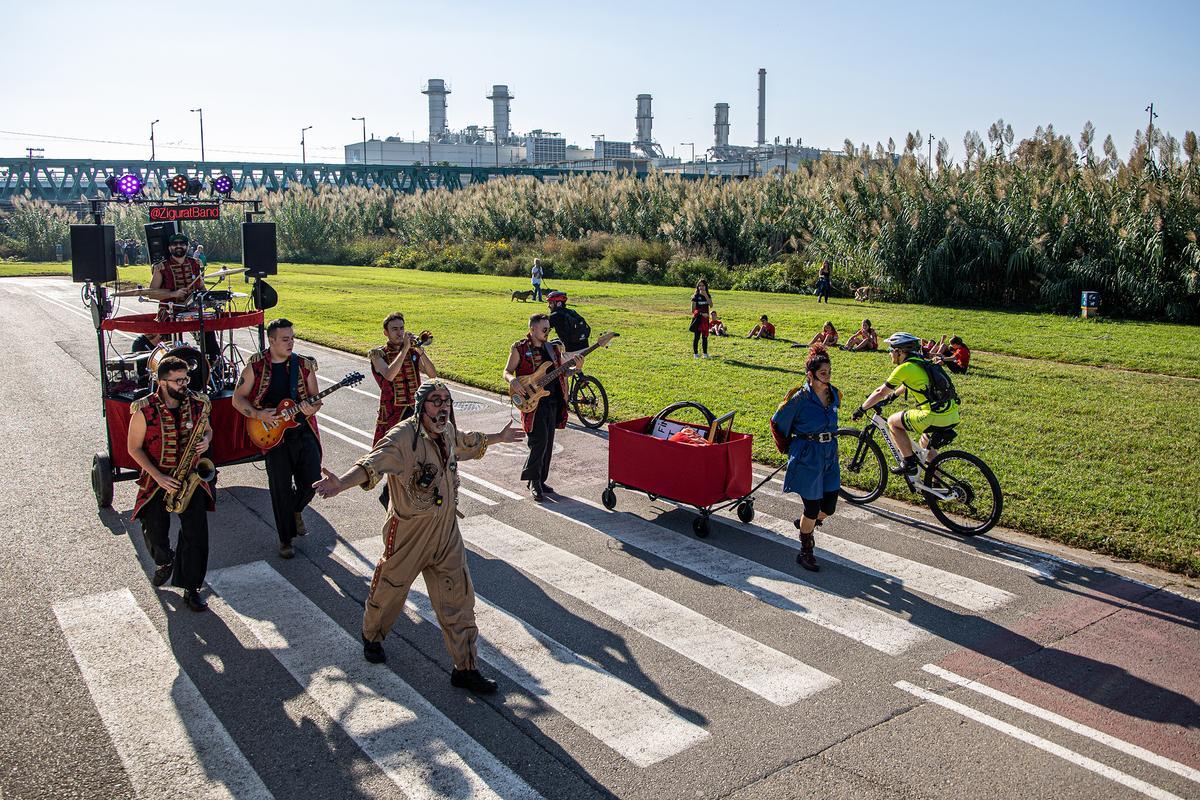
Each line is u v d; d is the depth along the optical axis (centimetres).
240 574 715
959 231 3031
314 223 5838
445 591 532
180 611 645
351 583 698
